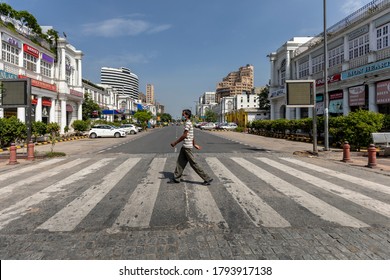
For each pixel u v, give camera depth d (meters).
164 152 13.98
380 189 6.29
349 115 14.46
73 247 3.52
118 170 8.73
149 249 3.46
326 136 13.52
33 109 28.17
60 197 5.70
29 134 11.57
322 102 28.28
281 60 39.09
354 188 6.38
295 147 16.88
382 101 19.72
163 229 4.06
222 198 5.58
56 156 12.12
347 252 3.39
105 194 5.91
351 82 22.88
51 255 3.33
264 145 18.45
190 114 6.73
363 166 9.38
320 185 6.67
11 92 11.62
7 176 7.88
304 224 4.24
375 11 20.70
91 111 44.94
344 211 4.81
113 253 3.37
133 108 89.06
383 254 3.35
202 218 4.49
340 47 26.05
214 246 3.54
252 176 7.73
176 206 5.08
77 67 39.19
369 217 4.53
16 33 24.64
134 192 6.05
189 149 6.64
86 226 4.18
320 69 30.08
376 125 13.62
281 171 8.49
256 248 3.49
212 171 8.48
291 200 5.44
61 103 33.31
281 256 3.30
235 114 74.75
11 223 4.30
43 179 7.45
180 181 7.09
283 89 36.06
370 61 21.11
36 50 28.47
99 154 13.17
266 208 4.97
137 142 21.95
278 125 27.41
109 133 29.14
